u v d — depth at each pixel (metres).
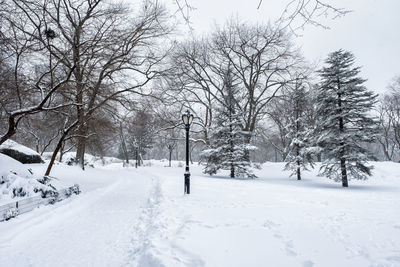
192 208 7.34
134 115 14.84
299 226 5.51
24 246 4.87
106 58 10.98
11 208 6.22
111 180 18.97
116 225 6.42
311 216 6.48
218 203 8.19
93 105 12.96
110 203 9.54
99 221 6.81
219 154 22.45
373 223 5.83
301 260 3.76
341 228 5.40
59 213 7.41
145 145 55.28
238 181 17.84
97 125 18.12
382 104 39.84
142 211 8.03
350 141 16.14
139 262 3.95
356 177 16.09
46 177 9.91
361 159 15.83
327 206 8.05
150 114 15.90
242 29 31.39
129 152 65.62
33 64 10.44
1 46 7.60
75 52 8.78
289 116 30.23
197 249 4.08
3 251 4.57
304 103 24.17
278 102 33.78
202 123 31.81
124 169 38.81
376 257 3.82
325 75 17.30
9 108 11.45
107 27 10.66
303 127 23.38
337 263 3.64
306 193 11.65
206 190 11.66
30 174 9.55
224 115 23.55
